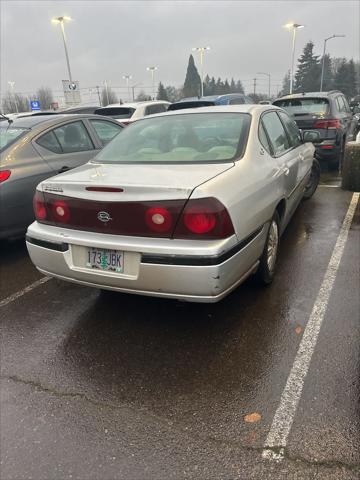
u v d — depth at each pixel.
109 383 2.50
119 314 3.26
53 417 2.25
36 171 4.47
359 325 2.92
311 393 2.32
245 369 2.55
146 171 2.85
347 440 2.01
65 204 2.78
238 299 3.35
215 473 1.89
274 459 1.94
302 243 4.52
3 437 2.13
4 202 4.18
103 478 1.89
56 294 3.67
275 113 4.19
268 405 2.26
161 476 1.88
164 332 2.98
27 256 4.64
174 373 2.55
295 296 3.36
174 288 2.50
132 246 2.52
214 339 2.87
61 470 1.93
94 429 2.16
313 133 4.92
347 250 4.26
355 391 2.31
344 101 9.50
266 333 2.90
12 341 2.98
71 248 2.81
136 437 2.10
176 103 11.24
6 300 3.59
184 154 3.14
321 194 6.68
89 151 5.18
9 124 4.92
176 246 2.44
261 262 3.25
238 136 3.22
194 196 2.39
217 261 2.40
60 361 2.73
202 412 2.24
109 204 2.57
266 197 3.08
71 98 31.91
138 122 3.85
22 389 2.48
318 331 2.88
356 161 6.61
